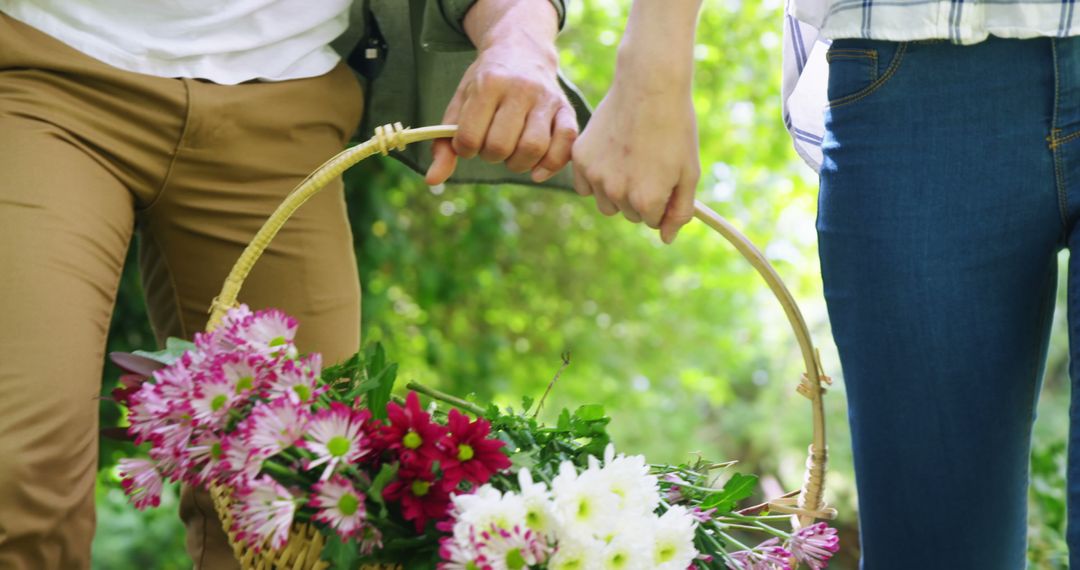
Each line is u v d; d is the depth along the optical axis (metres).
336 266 1.68
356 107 1.73
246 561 1.19
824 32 1.27
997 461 1.27
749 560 1.26
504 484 1.17
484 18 1.69
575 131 1.54
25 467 1.29
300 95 1.62
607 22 5.96
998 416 1.26
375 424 1.15
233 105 1.55
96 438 1.40
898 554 1.33
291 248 1.62
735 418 8.43
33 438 1.30
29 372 1.32
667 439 8.05
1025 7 1.17
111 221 1.48
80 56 1.49
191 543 1.61
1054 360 4.20
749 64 6.26
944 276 1.23
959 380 1.25
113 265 1.48
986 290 1.23
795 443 8.18
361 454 1.11
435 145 1.57
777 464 8.35
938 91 1.22
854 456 1.35
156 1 1.53
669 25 1.31
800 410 8.35
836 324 1.33
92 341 1.40
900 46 1.23
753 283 8.02
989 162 1.21
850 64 1.27
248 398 1.16
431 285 5.04
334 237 1.68
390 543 1.12
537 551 1.08
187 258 1.61
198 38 1.54
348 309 1.69
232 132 1.56
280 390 1.14
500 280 5.59
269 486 1.08
